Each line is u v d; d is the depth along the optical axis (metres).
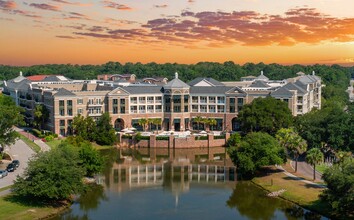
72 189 118.94
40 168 116.94
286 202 126.62
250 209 122.06
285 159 152.25
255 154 147.25
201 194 135.50
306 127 179.62
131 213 118.50
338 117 172.75
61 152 123.50
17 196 120.56
